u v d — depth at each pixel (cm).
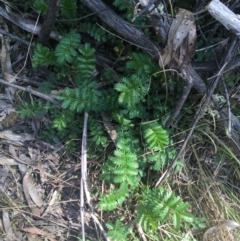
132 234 69
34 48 71
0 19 71
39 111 69
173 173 71
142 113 68
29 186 70
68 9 66
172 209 63
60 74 70
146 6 52
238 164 74
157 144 64
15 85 70
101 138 69
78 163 71
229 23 51
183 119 71
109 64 72
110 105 68
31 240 69
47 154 71
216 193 73
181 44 54
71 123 70
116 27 61
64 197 71
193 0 62
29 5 71
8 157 70
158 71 64
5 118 71
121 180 63
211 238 72
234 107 71
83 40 72
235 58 62
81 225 68
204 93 66
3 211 69
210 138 70
